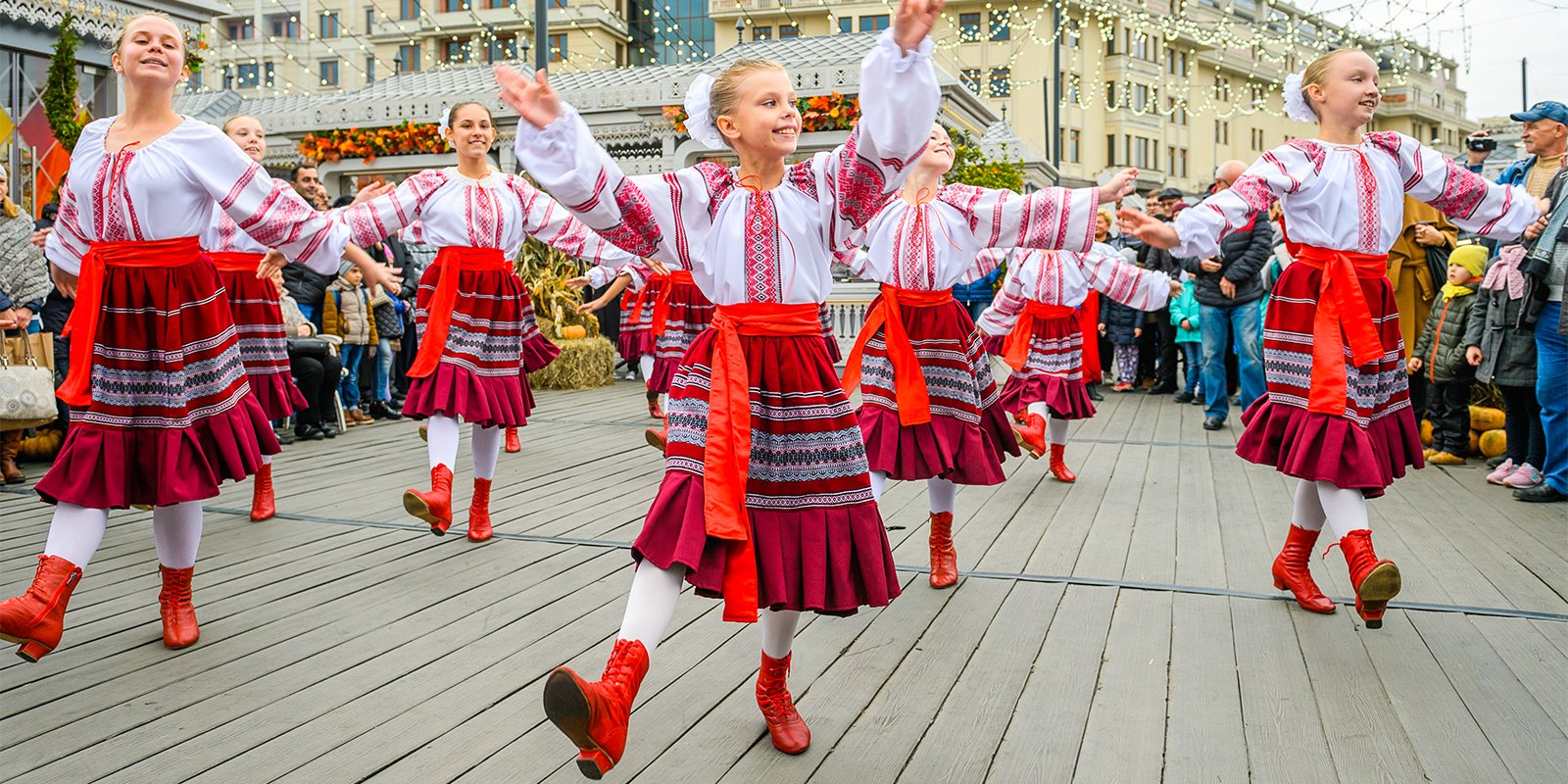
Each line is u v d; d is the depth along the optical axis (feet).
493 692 9.02
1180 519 15.47
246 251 14.34
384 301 24.98
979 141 43.47
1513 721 8.50
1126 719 8.53
